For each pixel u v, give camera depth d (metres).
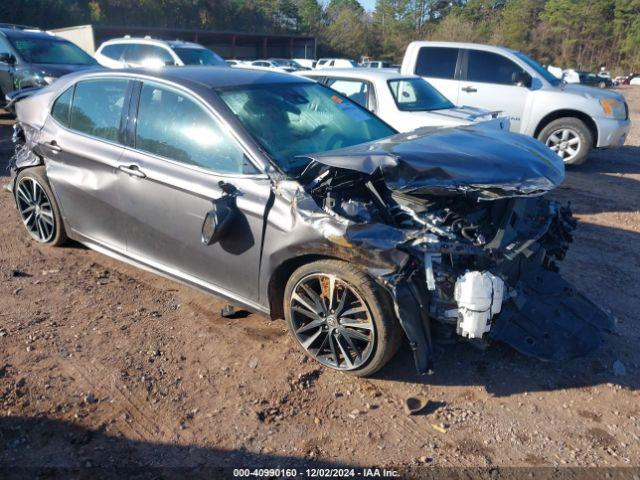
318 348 3.57
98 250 4.67
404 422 3.12
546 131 9.63
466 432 3.05
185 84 3.98
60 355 3.62
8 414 3.10
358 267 3.12
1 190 7.00
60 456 2.83
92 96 4.55
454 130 4.27
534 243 3.49
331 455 2.88
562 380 3.48
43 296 4.37
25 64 10.16
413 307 3.07
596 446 2.96
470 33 84.69
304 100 4.36
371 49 87.88
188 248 3.90
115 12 57.66
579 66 81.31
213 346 3.77
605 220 6.67
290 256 3.36
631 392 3.39
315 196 3.34
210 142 3.77
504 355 3.72
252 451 2.90
